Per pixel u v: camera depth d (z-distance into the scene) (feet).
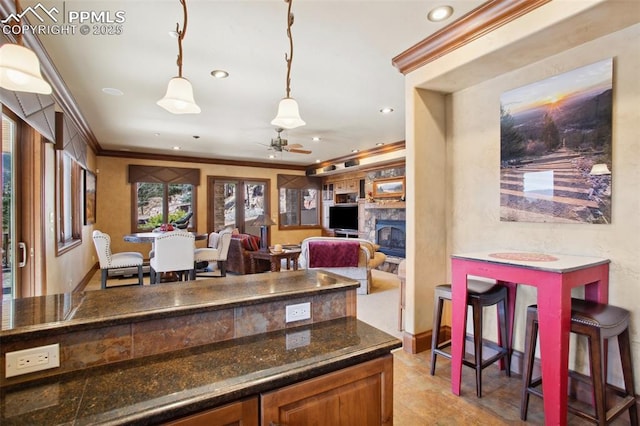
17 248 9.45
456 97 9.82
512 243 8.46
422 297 9.64
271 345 3.87
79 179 17.38
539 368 7.88
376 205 26.21
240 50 9.06
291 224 32.81
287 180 32.07
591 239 6.99
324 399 3.46
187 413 2.77
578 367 7.13
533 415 6.64
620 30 6.50
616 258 6.60
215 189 28.71
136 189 25.20
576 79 7.16
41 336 3.11
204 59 9.59
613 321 5.70
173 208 26.73
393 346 3.96
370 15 7.41
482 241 9.16
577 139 7.14
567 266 5.96
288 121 6.66
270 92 12.28
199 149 23.88
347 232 29.81
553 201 7.56
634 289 6.37
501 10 7.00
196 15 7.35
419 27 7.94
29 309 3.64
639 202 6.31
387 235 25.73
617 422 6.43
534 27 6.61
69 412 2.60
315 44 8.74
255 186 30.68
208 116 15.40
